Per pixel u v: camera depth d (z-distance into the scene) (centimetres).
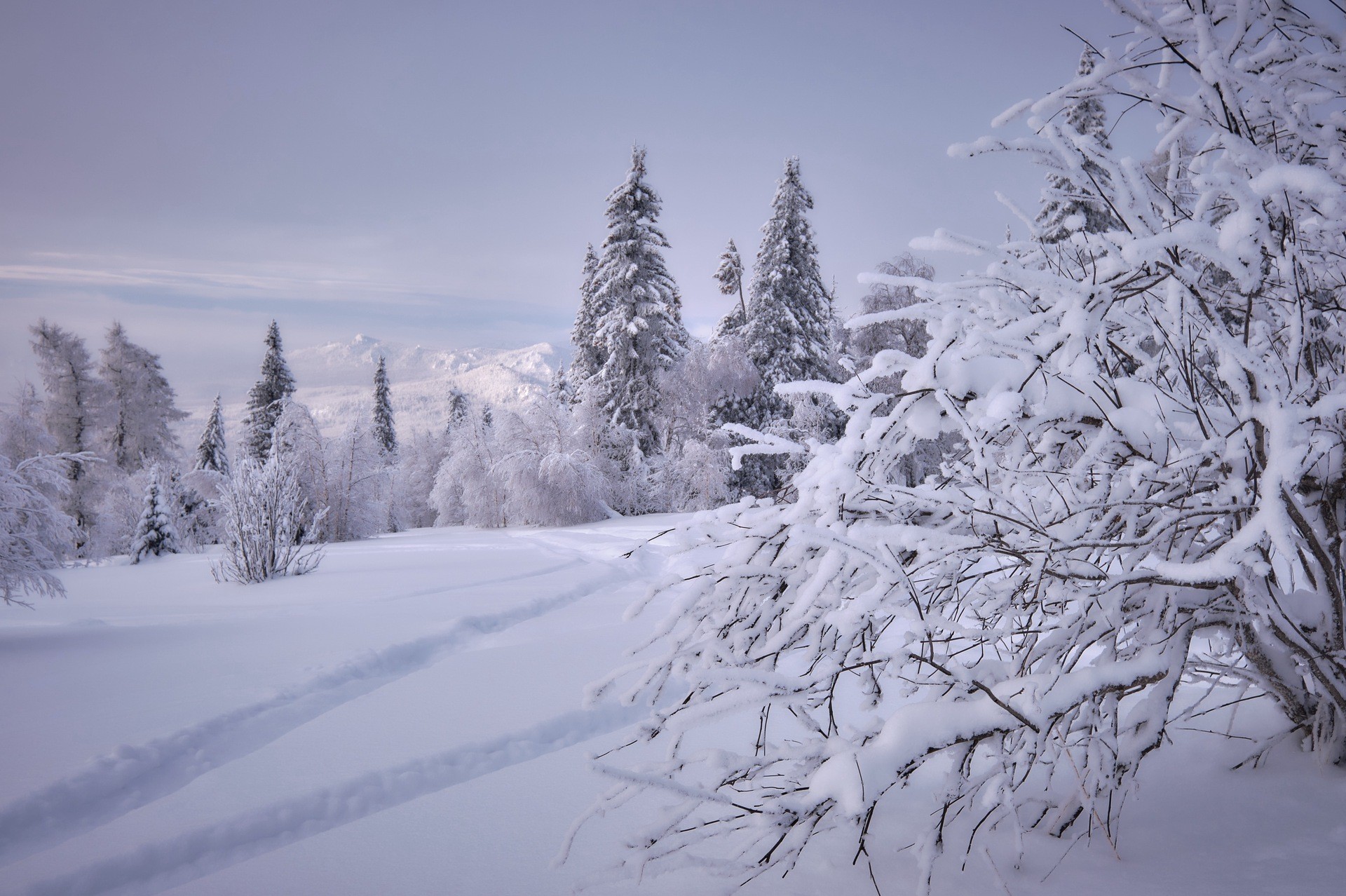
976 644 227
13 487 717
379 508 3092
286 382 4266
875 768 187
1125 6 206
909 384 231
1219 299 243
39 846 285
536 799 313
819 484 219
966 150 223
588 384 3028
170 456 4328
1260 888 183
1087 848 223
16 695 486
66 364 3828
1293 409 191
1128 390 246
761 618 232
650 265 3234
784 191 3055
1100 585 207
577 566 1194
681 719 197
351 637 649
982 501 227
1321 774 247
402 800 326
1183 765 281
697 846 246
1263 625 233
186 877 265
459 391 5453
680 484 2778
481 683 496
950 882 207
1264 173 179
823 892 206
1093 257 252
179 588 1170
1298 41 242
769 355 3067
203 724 409
